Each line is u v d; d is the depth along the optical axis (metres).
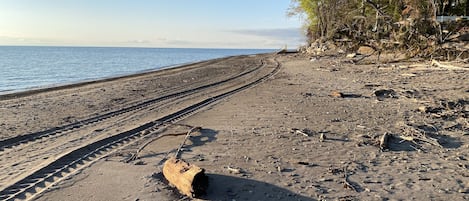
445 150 7.73
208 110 12.59
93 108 13.17
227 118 10.99
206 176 5.50
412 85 17.39
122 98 15.60
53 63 56.31
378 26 35.59
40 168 6.50
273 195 5.40
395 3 39.25
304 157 7.16
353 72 24.75
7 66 45.62
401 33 30.36
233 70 31.14
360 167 6.61
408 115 11.14
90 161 7.01
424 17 29.42
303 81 21.09
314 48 53.75
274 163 6.78
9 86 23.28
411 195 5.43
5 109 12.90
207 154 7.36
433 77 19.50
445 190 5.61
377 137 8.59
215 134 8.96
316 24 62.34
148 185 5.75
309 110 12.10
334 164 6.76
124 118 11.40
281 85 19.48
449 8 36.53
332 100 14.18
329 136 8.73
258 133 9.02
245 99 14.82
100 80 23.94
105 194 5.45
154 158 7.13
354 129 9.48
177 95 16.55
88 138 8.85
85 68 44.22
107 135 9.10
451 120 10.38
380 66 26.98
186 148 7.80
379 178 6.09
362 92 16.11
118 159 7.08
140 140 8.52
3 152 7.72
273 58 51.50
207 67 35.72
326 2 56.03
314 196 5.37
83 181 5.97
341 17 46.09
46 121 10.87
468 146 7.97
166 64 55.19
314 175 6.20
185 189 5.38
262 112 11.83
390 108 12.32
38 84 24.33
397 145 8.03
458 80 18.02
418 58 28.03
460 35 27.55
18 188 5.70
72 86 20.47
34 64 52.06
